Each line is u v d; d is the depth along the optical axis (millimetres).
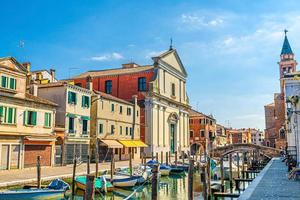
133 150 50875
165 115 58906
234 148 62188
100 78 59750
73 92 38125
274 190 15508
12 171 28438
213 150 63469
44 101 33438
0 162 28141
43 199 19016
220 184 27828
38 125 32594
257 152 60125
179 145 63500
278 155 58594
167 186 30062
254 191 15195
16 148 29891
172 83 62000
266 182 18625
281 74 75500
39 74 44750
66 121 36688
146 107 54719
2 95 28500
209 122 85125
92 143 41812
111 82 59031
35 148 32188
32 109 32000
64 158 36031
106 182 24281
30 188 20656
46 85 37781
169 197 23953
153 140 54125
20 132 30250
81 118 39281
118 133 46938
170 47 63469
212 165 42938
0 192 17750
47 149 33781
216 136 93000
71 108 37594
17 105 30297
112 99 45656
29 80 38656
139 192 25797
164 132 58250
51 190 19406
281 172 24906
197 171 42844
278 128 73562
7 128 28969
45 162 33375
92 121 42281
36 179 23047
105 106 44219
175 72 63250
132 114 51188
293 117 27453
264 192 14898
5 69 29156
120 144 45500
